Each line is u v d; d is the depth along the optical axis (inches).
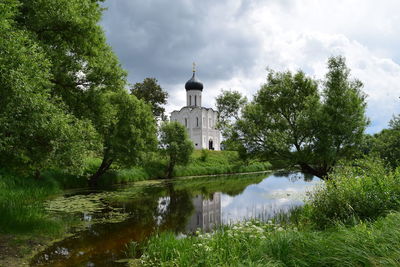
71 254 355.3
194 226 513.3
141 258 334.6
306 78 768.3
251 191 1015.0
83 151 481.4
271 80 789.2
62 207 655.8
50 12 508.7
